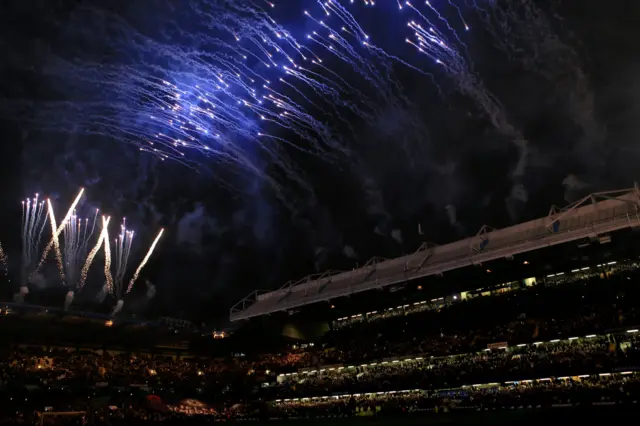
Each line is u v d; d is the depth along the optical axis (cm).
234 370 6475
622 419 3272
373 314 6075
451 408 4303
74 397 5216
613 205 3962
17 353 5431
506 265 4812
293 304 6091
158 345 6469
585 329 4197
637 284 4234
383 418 4447
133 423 4919
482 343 4781
